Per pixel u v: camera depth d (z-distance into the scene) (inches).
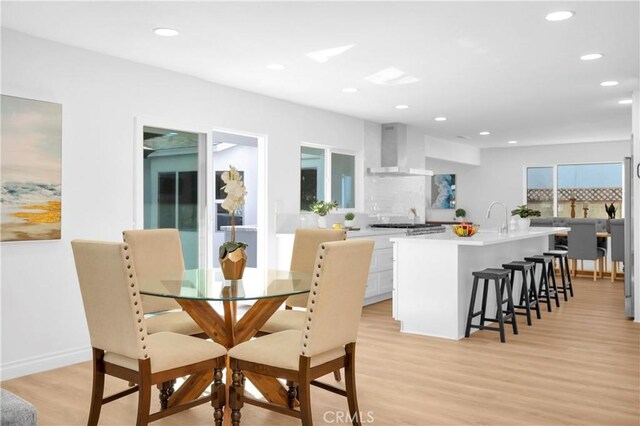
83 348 176.9
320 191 294.0
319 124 282.0
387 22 149.7
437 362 169.9
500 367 164.2
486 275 197.9
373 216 322.3
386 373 158.7
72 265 173.6
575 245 359.6
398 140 327.3
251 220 424.2
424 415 126.9
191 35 161.8
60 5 138.4
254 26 153.0
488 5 138.1
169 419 126.5
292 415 108.5
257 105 243.6
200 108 216.4
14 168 157.5
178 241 162.1
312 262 166.2
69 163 172.6
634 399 137.4
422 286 207.8
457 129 357.7
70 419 125.3
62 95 170.2
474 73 207.0
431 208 504.4
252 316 129.0
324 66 196.5
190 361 111.2
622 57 185.9
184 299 115.6
